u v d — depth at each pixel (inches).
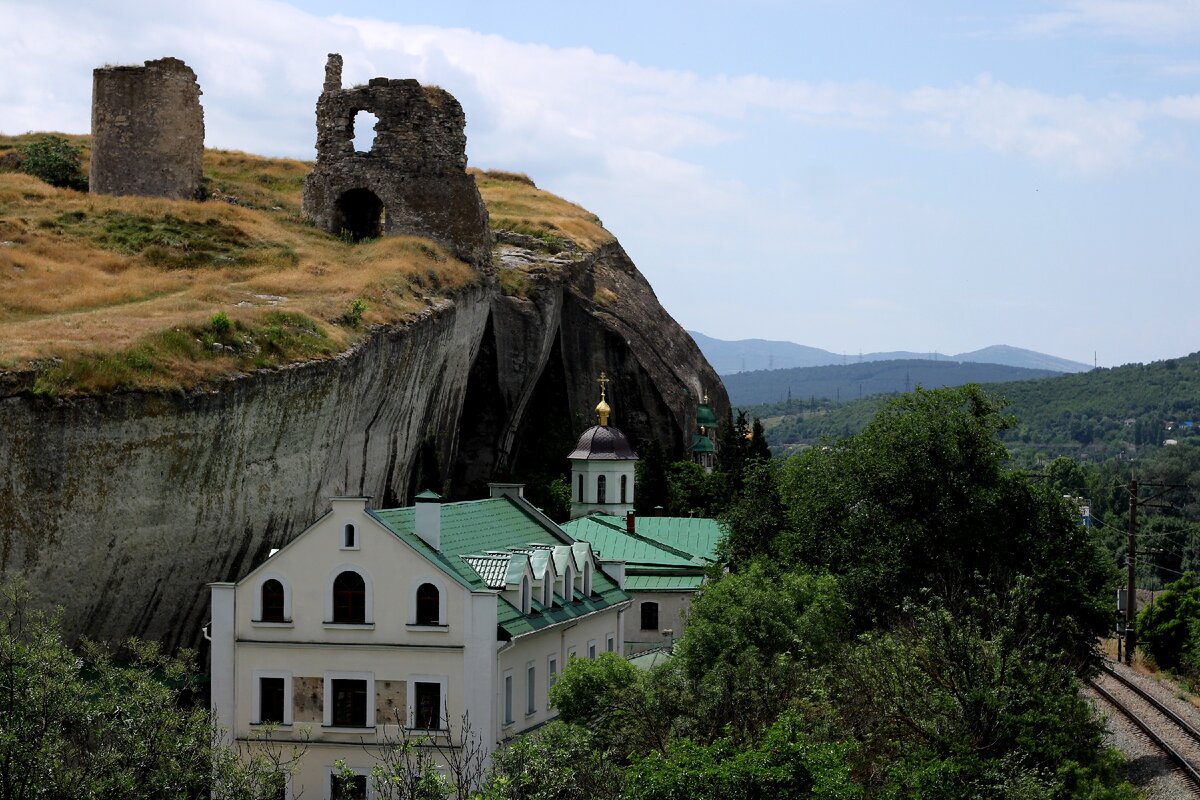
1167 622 3383.4
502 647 2176.4
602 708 1959.9
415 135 4288.9
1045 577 2481.5
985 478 2704.2
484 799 1449.3
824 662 2139.5
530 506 2736.2
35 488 2377.0
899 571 2573.8
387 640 2182.6
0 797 1369.3
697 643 2101.4
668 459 5059.1
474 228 4365.2
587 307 5019.7
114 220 3922.2
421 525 2251.5
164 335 2751.0
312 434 3026.6
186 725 1567.4
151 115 4315.9
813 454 2881.4
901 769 1615.4
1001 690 1711.4
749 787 1453.0
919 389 2851.9
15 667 1477.6
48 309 3120.1
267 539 2898.6
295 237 4116.6
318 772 2172.7
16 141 5329.7
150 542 2571.4
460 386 4089.6
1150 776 2162.9
